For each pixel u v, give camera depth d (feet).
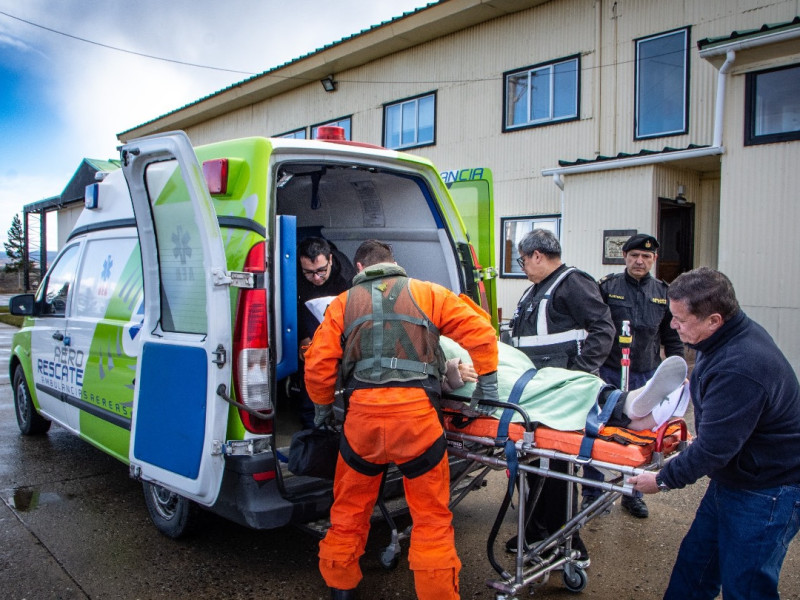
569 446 8.09
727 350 7.00
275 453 9.45
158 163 9.98
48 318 16.22
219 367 9.21
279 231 9.94
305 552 11.50
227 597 9.96
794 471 7.06
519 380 9.07
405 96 45.57
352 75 49.47
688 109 32.01
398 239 14.39
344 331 8.71
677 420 8.43
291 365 10.03
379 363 8.38
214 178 9.96
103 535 12.12
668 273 33.83
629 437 8.00
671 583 8.39
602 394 8.57
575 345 11.30
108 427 12.88
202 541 11.86
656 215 30.09
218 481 9.37
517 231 39.47
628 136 34.30
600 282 13.82
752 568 7.12
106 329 12.93
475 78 41.14
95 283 14.11
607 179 31.32
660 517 13.08
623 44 34.22
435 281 13.82
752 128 25.72
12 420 21.06
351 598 9.13
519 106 39.14
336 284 14.23
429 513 8.51
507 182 39.75
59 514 13.10
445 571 8.27
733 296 7.14
